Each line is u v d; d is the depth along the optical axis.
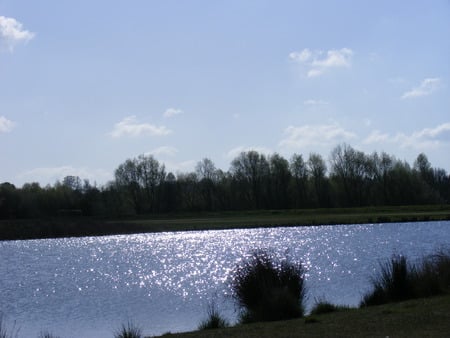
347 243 66.38
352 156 141.50
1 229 107.50
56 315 26.11
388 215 117.44
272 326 15.71
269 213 135.75
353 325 14.66
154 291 33.62
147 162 152.00
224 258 56.94
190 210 152.62
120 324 23.30
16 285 39.38
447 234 73.19
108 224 115.25
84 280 41.44
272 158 148.25
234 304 24.53
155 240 94.88
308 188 145.88
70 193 141.88
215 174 153.88
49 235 109.12
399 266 19.98
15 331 22.31
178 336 15.51
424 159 151.00
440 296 18.34
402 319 14.89
